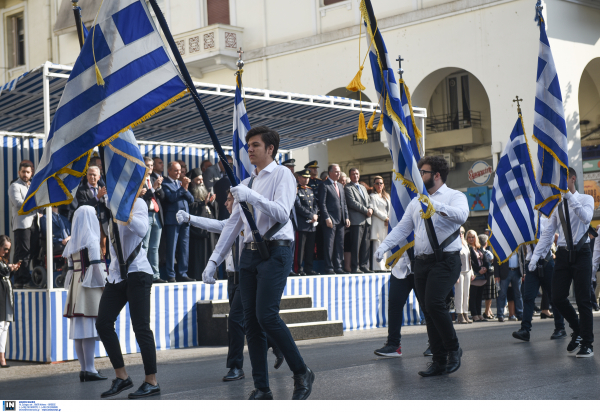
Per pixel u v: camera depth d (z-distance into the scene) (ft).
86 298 23.34
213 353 30.76
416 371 21.83
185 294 34.45
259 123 44.39
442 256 19.80
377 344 31.89
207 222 20.12
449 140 75.77
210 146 48.52
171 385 21.30
